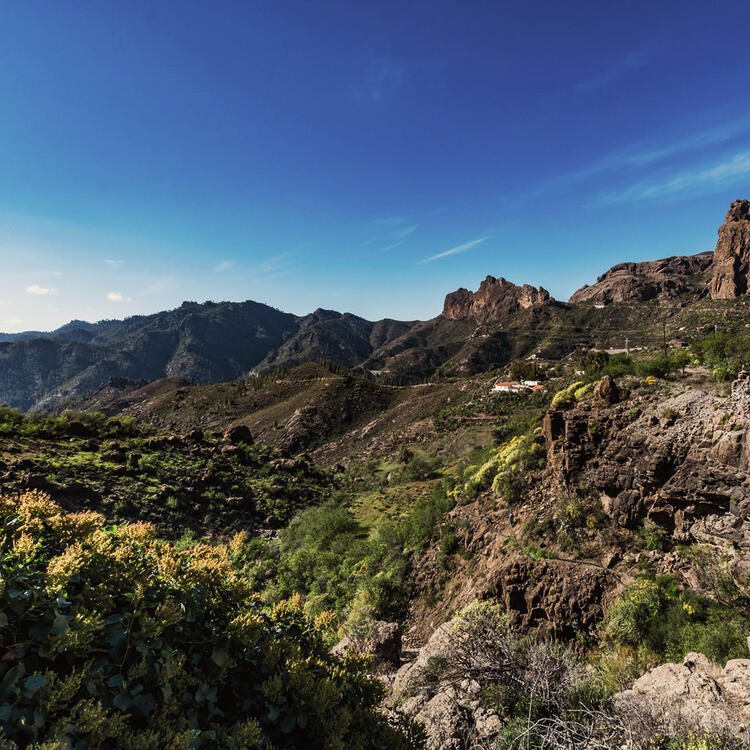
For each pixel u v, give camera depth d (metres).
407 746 3.57
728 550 9.11
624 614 9.24
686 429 10.75
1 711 1.83
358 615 13.45
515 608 11.55
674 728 4.46
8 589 2.14
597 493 13.02
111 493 29.09
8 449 30.94
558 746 4.54
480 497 19.14
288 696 3.03
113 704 2.18
